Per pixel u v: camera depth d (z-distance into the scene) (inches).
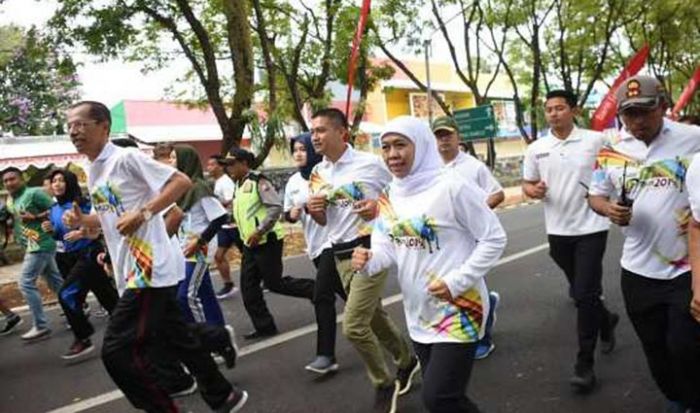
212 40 596.7
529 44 913.5
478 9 866.1
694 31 1139.9
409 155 118.5
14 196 280.7
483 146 1515.7
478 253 114.0
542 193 181.3
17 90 1031.6
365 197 173.2
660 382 141.9
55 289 297.3
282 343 231.5
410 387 175.3
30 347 263.1
